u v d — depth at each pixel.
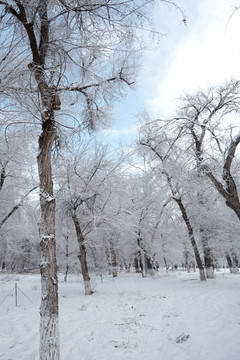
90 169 15.51
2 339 6.41
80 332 6.82
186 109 14.44
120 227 15.36
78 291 15.66
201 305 8.91
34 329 7.22
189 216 18.41
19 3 4.52
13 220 16.36
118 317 8.23
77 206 14.84
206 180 13.74
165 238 24.31
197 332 6.05
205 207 16.66
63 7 4.59
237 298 9.34
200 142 12.39
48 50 5.10
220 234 16.78
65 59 5.07
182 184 16.08
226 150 8.97
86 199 14.70
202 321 6.92
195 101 14.08
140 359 4.92
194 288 13.16
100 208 15.58
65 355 5.32
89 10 4.54
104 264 25.09
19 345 5.97
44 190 4.60
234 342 5.18
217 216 16.36
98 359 5.00
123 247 28.05
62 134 6.16
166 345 5.48
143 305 9.88
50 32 4.96
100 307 10.06
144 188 21.64
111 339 6.10
